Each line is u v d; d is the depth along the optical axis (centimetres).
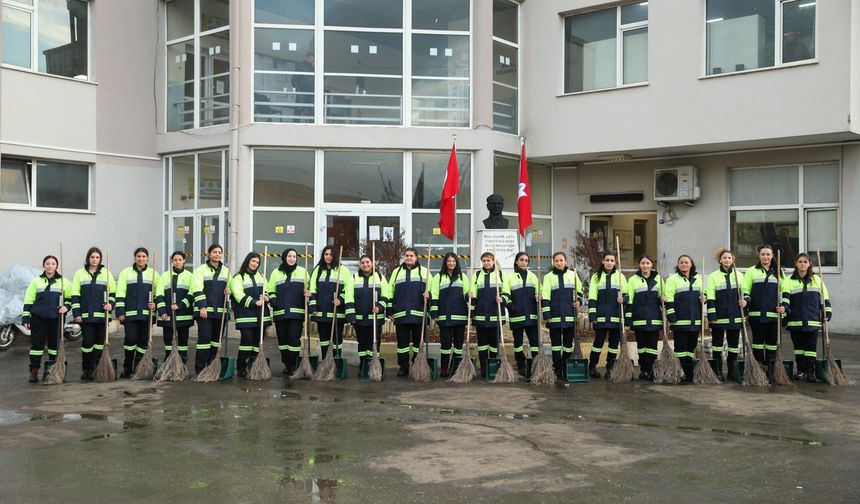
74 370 1097
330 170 1541
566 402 853
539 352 988
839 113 1292
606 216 1691
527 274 1031
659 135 1466
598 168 1648
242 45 1505
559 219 1695
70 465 589
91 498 512
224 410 802
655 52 1470
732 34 1411
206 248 1619
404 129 1528
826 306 1002
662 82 1463
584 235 1527
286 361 1052
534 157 1620
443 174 1562
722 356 1068
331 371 1002
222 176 1589
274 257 1520
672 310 1006
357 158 1547
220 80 1603
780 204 1476
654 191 1557
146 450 634
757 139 1371
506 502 504
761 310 1020
